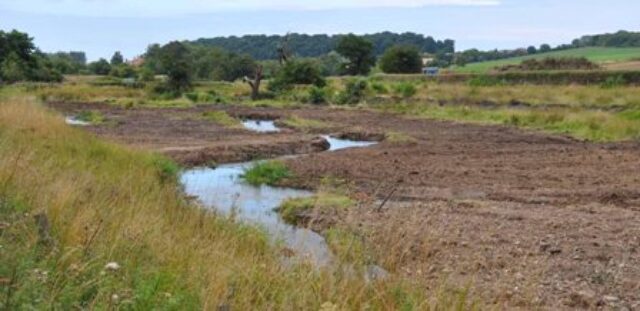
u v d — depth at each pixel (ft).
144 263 20.42
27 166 30.58
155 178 46.93
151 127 103.81
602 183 55.98
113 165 48.70
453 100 156.25
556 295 28.19
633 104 127.34
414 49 304.71
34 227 20.53
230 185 56.18
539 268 31.22
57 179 30.58
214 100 169.17
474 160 69.92
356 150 78.59
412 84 189.16
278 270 22.56
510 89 170.60
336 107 152.56
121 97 180.75
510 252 34.50
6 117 59.88
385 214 42.19
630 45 462.19
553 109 124.57
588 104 134.10
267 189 54.85
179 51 320.09
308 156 73.77
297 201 46.70
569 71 202.28
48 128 59.52
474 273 29.48
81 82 233.55
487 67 305.73
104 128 100.83
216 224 32.45
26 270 16.14
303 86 193.67
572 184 55.72
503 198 49.98
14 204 23.32
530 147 80.28
